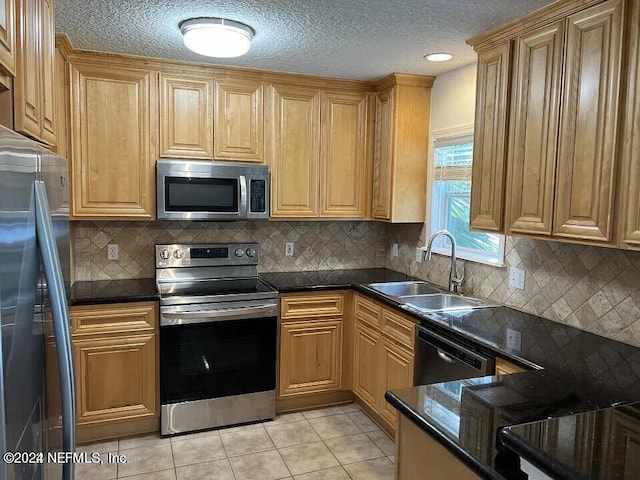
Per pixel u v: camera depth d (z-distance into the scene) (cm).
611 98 180
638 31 170
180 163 315
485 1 207
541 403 146
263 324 322
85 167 303
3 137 96
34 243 117
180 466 273
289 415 340
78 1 213
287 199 352
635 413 119
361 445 299
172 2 214
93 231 336
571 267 242
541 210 215
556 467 92
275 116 344
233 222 371
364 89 366
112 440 301
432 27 241
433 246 352
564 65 201
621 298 217
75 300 281
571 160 198
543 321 252
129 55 301
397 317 289
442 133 338
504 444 109
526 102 223
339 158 365
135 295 296
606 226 183
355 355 346
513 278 279
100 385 291
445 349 243
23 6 143
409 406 142
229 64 318
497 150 242
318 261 399
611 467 92
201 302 303
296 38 261
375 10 221
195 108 324
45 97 175
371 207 377
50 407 131
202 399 310
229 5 217
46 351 127
